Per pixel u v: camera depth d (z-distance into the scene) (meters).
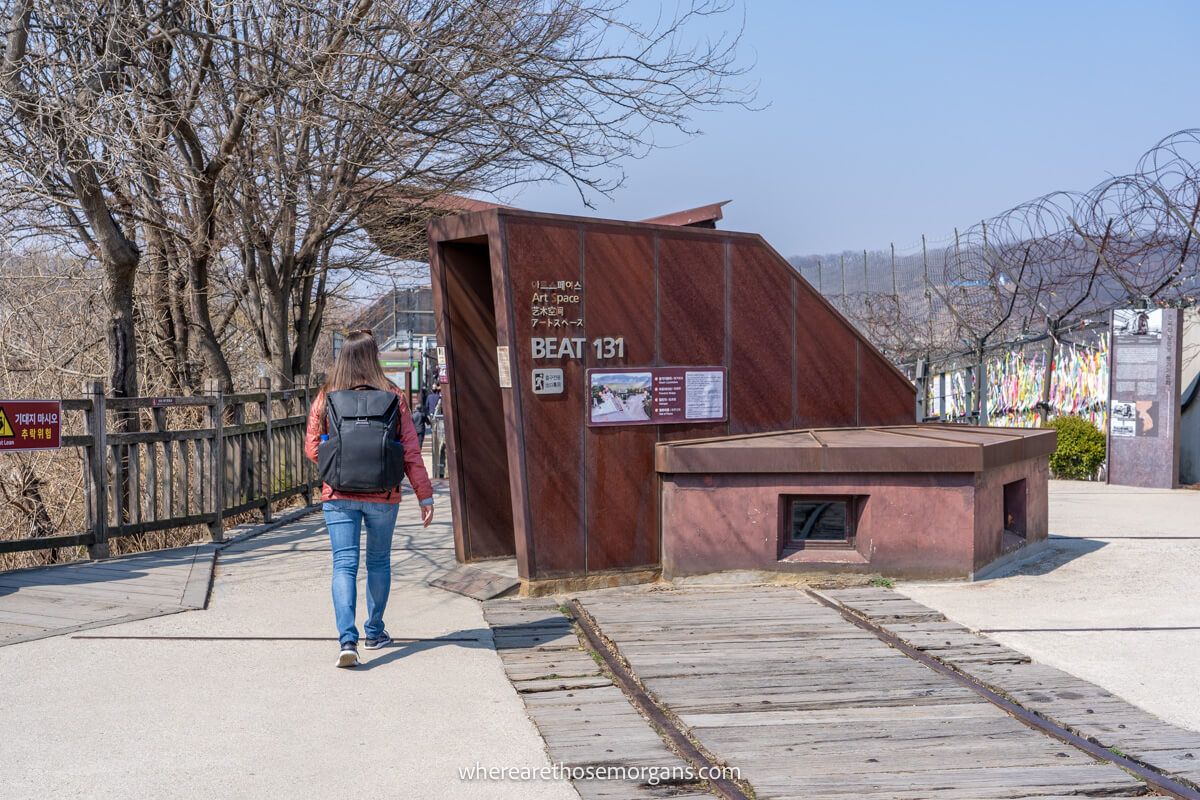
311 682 4.93
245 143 11.95
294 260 15.25
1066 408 15.93
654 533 7.36
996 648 5.51
